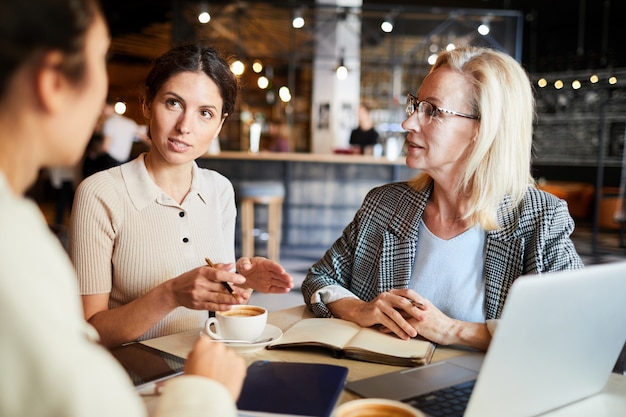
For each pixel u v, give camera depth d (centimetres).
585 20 1043
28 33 47
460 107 131
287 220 660
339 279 151
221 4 806
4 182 48
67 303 46
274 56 948
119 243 134
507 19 884
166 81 131
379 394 85
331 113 913
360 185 662
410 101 140
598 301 75
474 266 139
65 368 42
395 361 101
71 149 54
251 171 653
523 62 1128
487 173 133
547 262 133
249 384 84
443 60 139
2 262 42
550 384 79
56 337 43
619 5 955
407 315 118
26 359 41
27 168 53
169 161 135
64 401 42
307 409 75
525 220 134
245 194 545
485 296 137
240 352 106
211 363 66
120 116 638
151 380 87
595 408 86
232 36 912
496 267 135
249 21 881
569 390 83
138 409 47
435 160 134
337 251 154
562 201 137
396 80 1012
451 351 112
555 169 1133
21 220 45
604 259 659
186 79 130
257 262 129
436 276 139
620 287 77
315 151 923
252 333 108
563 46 1091
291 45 929
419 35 969
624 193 919
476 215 136
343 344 107
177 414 54
